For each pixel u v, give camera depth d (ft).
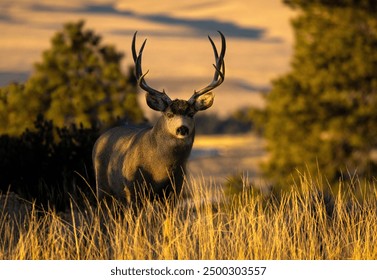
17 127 298.97
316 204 108.78
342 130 329.31
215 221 107.86
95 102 319.06
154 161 113.91
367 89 344.90
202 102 111.65
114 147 122.83
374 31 353.51
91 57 328.08
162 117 112.57
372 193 112.88
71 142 155.53
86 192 145.07
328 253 98.53
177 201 114.42
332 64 345.51
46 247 100.53
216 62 112.27
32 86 313.94
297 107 337.72
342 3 352.69
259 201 108.68
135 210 115.75
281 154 331.98
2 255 96.84
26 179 149.18
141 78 111.96
